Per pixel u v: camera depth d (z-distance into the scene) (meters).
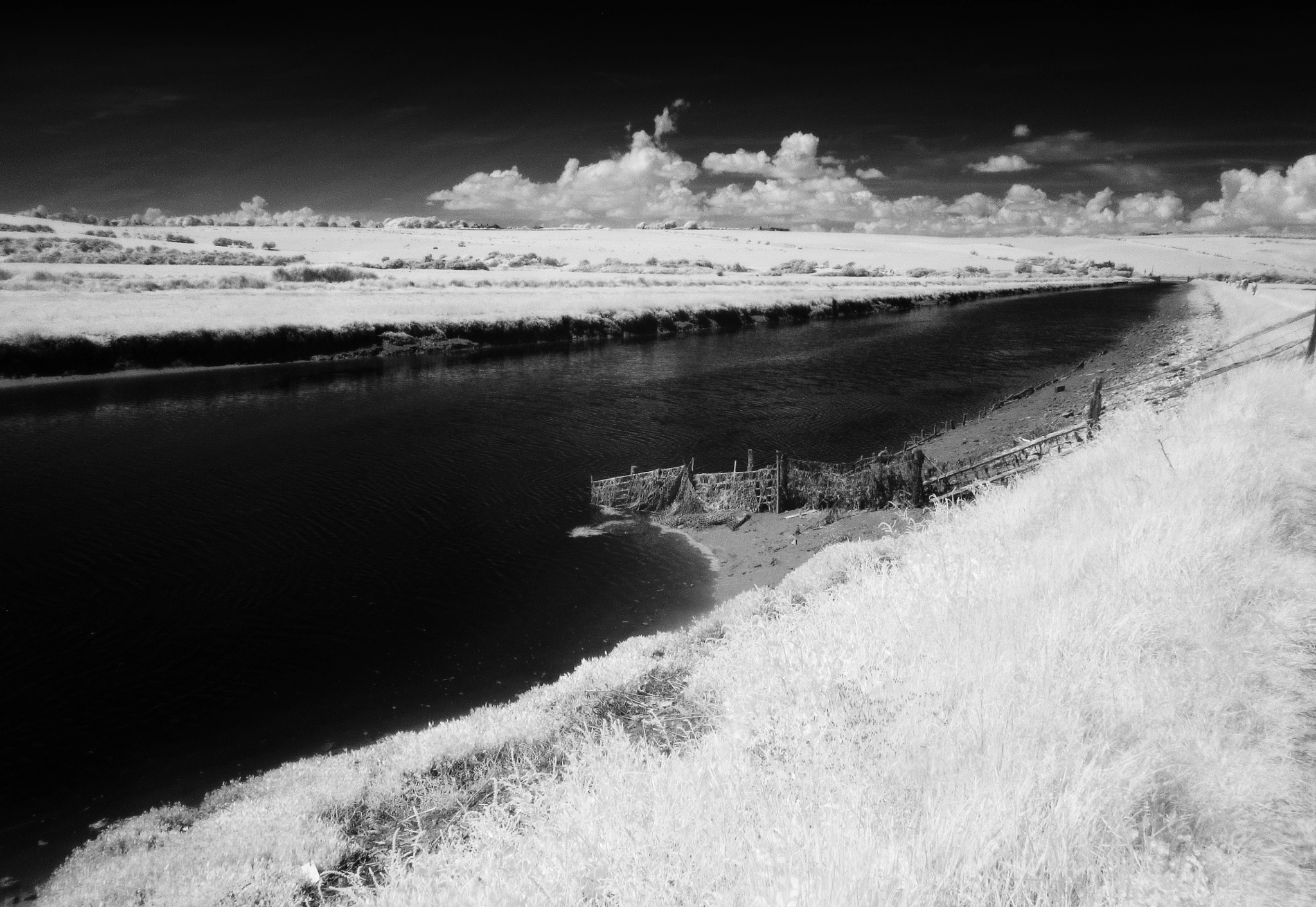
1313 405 11.28
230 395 40.03
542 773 6.41
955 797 3.50
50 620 16.16
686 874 3.46
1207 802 3.47
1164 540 6.41
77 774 11.36
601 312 70.38
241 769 11.44
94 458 28.20
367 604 17.14
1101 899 2.81
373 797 8.52
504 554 20.08
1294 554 6.23
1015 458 19.69
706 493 23.89
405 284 86.81
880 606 7.22
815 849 3.17
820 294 95.50
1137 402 18.75
